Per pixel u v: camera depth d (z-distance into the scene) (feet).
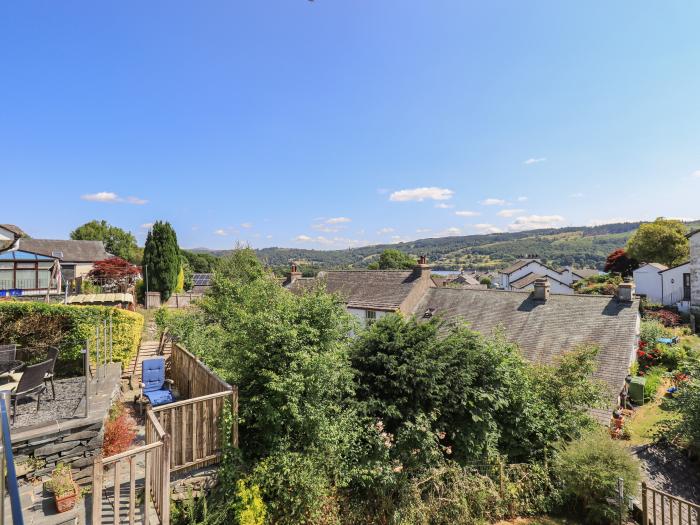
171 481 19.60
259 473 21.35
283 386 22.15
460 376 31.12
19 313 36.27
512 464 31.83
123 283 85.87
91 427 21.08
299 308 26.63
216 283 56.49
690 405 35.96
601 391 40.37
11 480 10.39
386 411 27.66
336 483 24.53
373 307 81.97
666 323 94.38
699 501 31.63
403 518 25.64
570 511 30.96
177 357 37.06
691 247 105.70
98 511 14.48
